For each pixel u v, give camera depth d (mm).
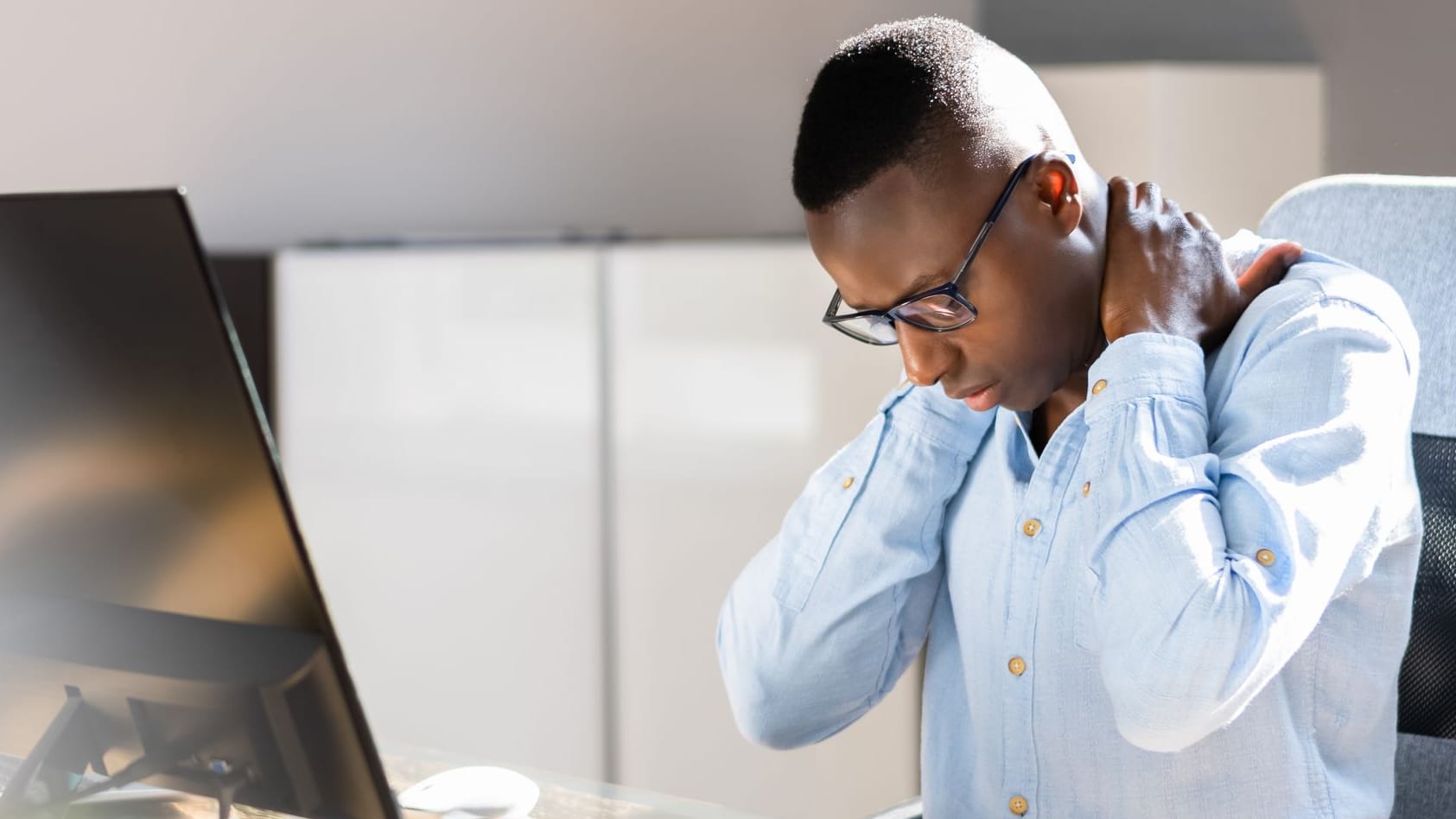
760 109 3705
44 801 972
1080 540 1162
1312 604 1032
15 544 918
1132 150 3455
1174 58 4047
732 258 2574
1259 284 1203
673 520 2615
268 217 2695
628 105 3363
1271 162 3594
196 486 828
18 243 825
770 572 1333
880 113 1079
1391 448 1090
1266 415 1105
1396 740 1251
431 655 2615
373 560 2580
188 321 791
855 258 1114
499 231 3115
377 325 2555
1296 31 3775
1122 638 1055
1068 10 4266
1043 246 1116
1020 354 1135
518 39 3123
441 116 2982
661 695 2641
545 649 2643
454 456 2598
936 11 4246
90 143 2402
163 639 883
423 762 1250
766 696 1327
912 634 1338
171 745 922
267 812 1016
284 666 848
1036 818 1200
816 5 3844
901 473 1278
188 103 2553
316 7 2750
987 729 1230
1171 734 1042
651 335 2605
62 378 847
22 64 2299
